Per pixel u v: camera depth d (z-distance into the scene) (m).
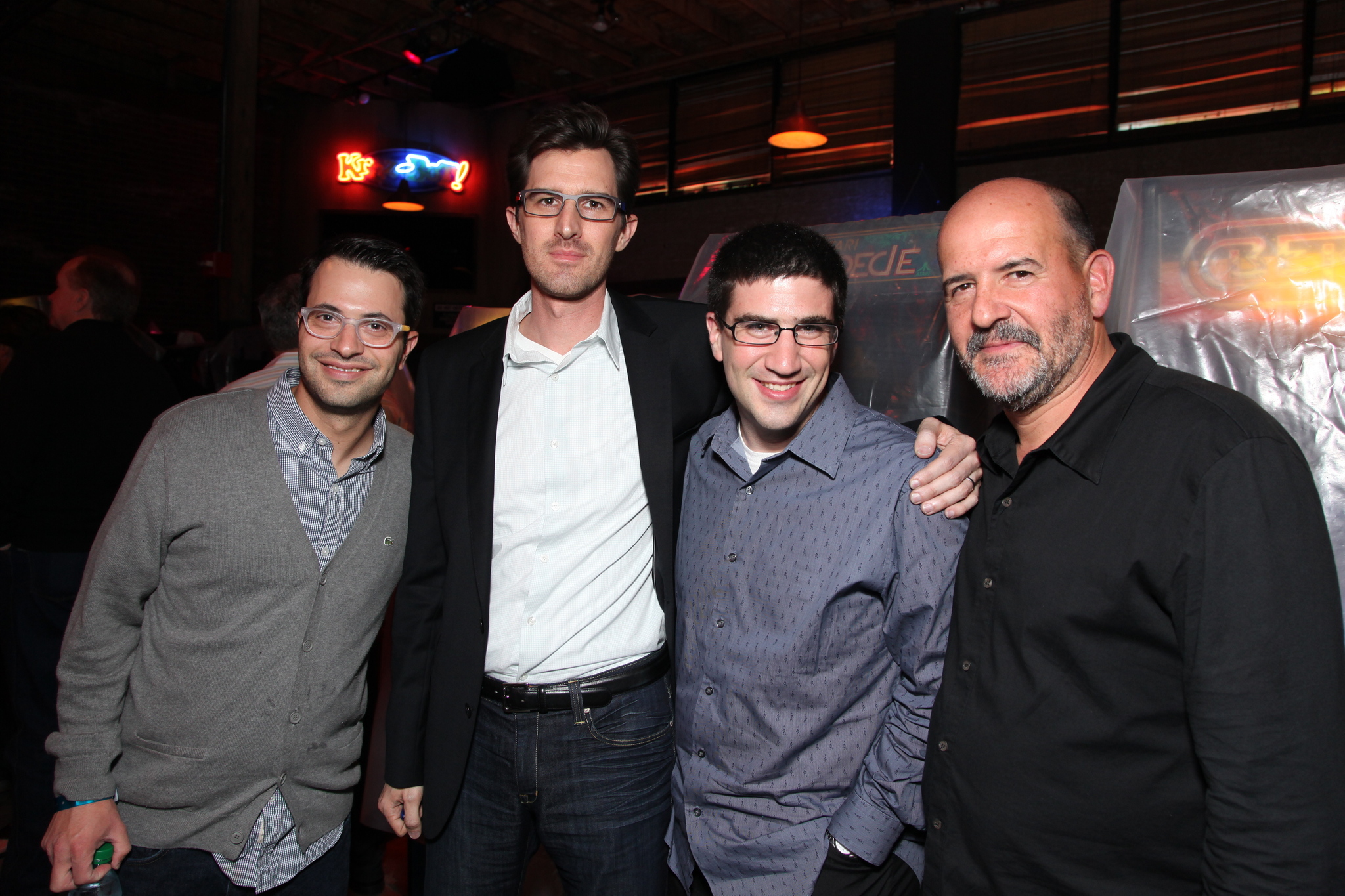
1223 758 0.89
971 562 1.15
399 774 1.46
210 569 1.29
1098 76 6.18
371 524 1.41
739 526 1.34
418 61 7.70
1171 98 5.91
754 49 7.81
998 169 6.61
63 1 7.00
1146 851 0.98
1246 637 0.88
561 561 1.42
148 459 1.30
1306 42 5.39
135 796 1.27
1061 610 1.02
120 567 1.28
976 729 1.09
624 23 7.39
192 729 1.28
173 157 8.29
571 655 1.39
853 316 1.79
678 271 8.52
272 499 1.32
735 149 8.15
